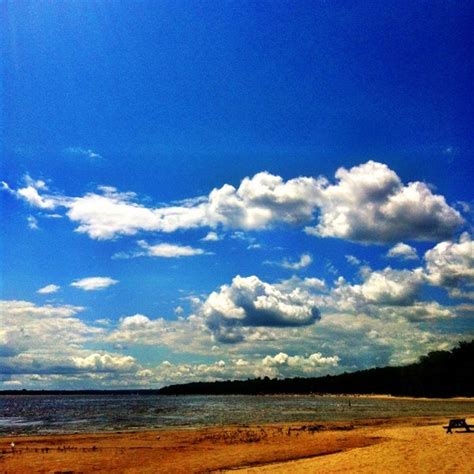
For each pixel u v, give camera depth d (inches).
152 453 1350.9
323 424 2352.4
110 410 4596.5
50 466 1160.2
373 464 922.7
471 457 944.9
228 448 1419.8
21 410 5251.0
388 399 7839.6
